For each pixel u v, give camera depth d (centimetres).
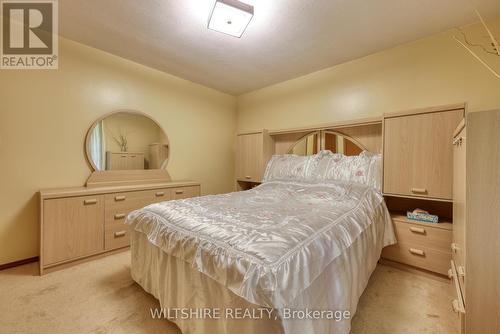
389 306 154
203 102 370
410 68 230
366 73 260
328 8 179
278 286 84
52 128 228
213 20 183
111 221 234
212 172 386
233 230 116
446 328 133
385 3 173
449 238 181
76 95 242
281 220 132
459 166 135
